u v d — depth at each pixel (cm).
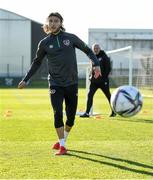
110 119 1753
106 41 7856
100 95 4072
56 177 810
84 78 6850
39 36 7819
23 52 7500
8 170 859
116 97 1566
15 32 7469
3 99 3300
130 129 1441
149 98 3497
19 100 3181
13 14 7450
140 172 848
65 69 1029
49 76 1045
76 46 1043
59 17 1023
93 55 1059
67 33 1040
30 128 1477
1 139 1229
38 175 823
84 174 831
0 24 7419
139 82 4991
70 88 1041
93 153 1024
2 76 7394
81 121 1672
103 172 846
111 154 1012
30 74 1073
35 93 4275
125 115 1585
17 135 1310
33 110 2272
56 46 1025
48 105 2662
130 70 2536
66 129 1084
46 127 1507
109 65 1808
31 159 958
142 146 1114
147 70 4875
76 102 1059
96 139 1231
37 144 1146
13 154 1010
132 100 1559
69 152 1036
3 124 1593
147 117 1845
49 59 1036
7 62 7456
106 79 1817
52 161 940
